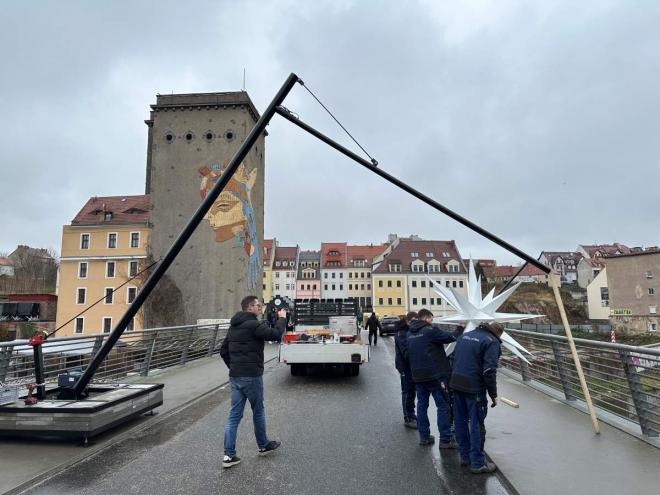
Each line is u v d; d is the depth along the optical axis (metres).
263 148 52.72
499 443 5.86
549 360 9.75
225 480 4.85
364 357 11.92
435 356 6.05
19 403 6.23
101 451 5.82
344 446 6.05
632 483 4.46
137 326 44.28
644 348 5.88
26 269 105.12
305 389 10.55
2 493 4.43
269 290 89.38
